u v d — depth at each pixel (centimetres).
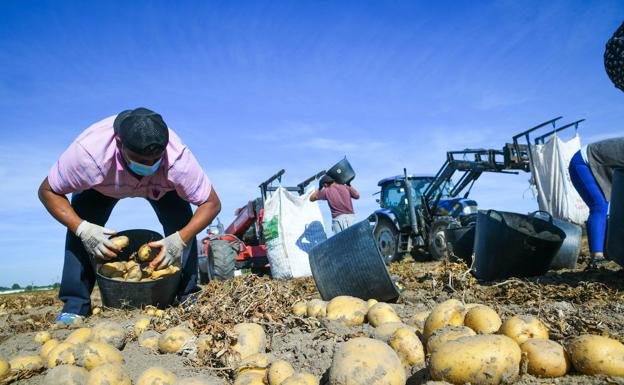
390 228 1259
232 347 308
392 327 298
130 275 518
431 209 1204
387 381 212
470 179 1224
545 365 224
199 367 302
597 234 671
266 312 407
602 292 466
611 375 216
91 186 470
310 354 305
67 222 471
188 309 430
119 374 261
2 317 700
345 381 213
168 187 502
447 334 251
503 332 261
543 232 678
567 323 301
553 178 1305
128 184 481
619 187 518
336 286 512
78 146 446
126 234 562
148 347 364
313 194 1055
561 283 553
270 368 250
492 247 654
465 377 210
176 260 542
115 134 446
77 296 516
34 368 313
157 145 413
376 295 499
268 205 1078
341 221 987
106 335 354
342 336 332
